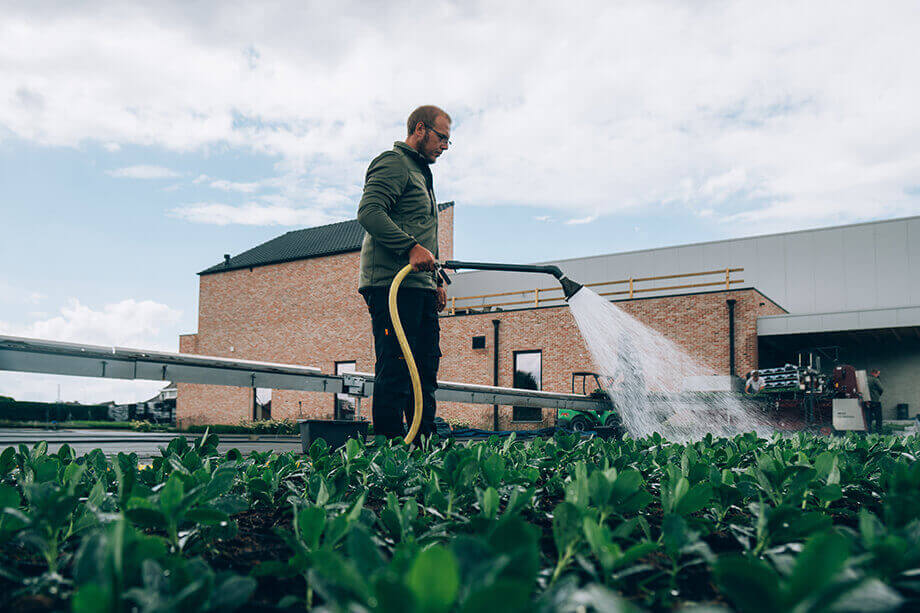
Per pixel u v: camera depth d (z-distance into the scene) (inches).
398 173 121.0
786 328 611.8
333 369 922.1
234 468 53.1
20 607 28.8
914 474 36.6
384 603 15.7
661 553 42.1
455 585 15.5
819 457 52.3
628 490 39.4
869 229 801.6
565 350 698.2
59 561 34.0
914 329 684.7
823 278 814.5
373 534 40.3
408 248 114.7
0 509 30.4
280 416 943.7
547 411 693.9
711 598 32.9
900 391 776.9
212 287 1062.4
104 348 130.4
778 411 495.2
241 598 21.9
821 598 17.2
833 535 18.0
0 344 112.0
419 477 57.4
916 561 25.6
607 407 481.4
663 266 891.4
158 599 22.1
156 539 25.3
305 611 29.9
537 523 51.5
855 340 760.3
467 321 770.2
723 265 861.8
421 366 128.0
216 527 41.9
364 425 146.5
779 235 842.8
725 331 614.2
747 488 50.8
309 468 66.2
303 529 30.5
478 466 55.4
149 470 53.4
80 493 45.8
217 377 157.8
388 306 116.6
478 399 288.5
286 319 979.9
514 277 974.4
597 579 27.7
